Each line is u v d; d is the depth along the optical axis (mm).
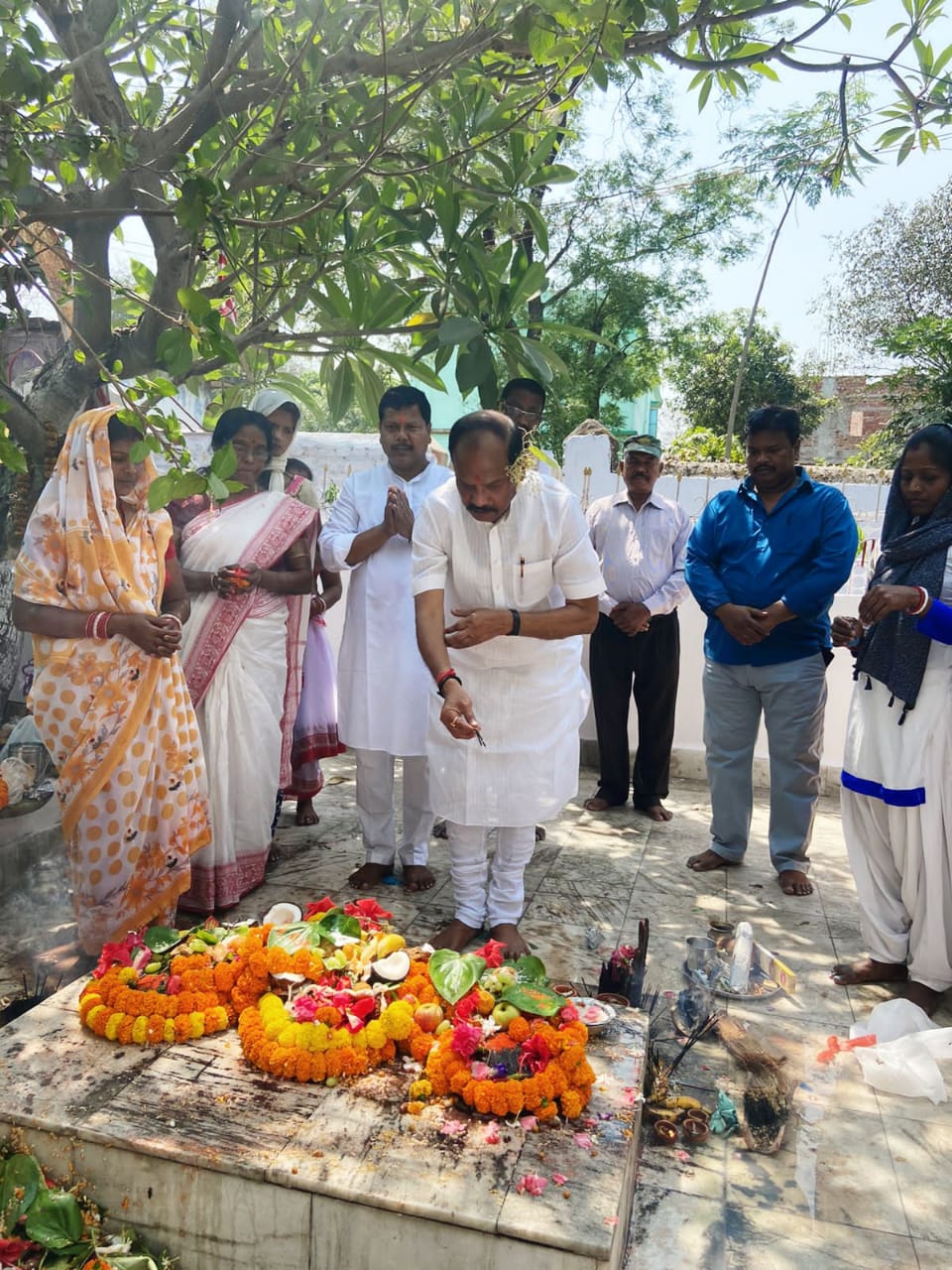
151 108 3547
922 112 3396
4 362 4102
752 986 3090
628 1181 2020
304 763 4543
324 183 3412
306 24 3490
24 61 2371
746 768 4188
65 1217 1894
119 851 3051
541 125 3617
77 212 2797
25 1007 2672
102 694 3004
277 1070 2174
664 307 15898
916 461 2967
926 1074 2562
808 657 3975
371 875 3816
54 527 2988
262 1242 1889
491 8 2881
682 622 5711
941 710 2930
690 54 3609
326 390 4367
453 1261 1785
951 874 2963
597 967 3156
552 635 2889
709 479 5984
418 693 3641
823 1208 2145
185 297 2408
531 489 2869
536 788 3037
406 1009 2285
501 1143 1979
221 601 3506
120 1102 2066
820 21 3152
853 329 17984
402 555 3668
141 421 2412
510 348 3195
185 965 2473
